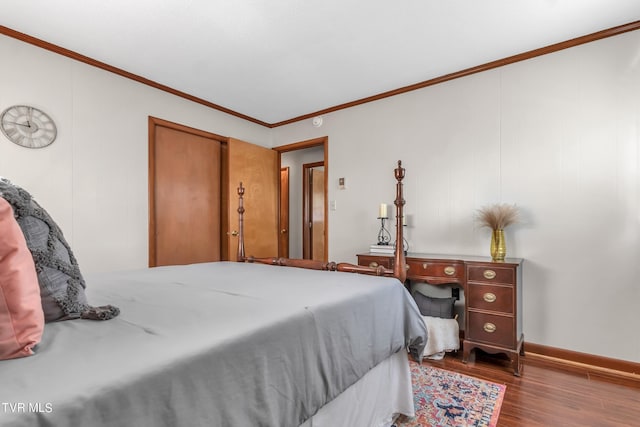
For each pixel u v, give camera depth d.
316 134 3.93
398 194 1.83
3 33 2.19
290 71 2.86
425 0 1.95
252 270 1.99
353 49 2.50
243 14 2.08
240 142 3.75
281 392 0.89
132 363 0.64
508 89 2.64
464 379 2.08
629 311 2.15
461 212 2.85
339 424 1.21
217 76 2.95
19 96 2.26
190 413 0.67
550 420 1.62
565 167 2.39
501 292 2.23
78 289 0.93
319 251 5.30
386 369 1.56
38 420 0.48
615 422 1.61
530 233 2.51
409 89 3.16
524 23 2.17
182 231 3.35
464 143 2.85
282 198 5.38
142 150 2.97
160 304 1.11
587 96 2.31
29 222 0.84
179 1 1.95
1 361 0.63
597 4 1.97
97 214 2.64
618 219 2.20
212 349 0.74
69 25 2.17
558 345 2.38
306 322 1.02
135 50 2.50
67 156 2.48
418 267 2.62
